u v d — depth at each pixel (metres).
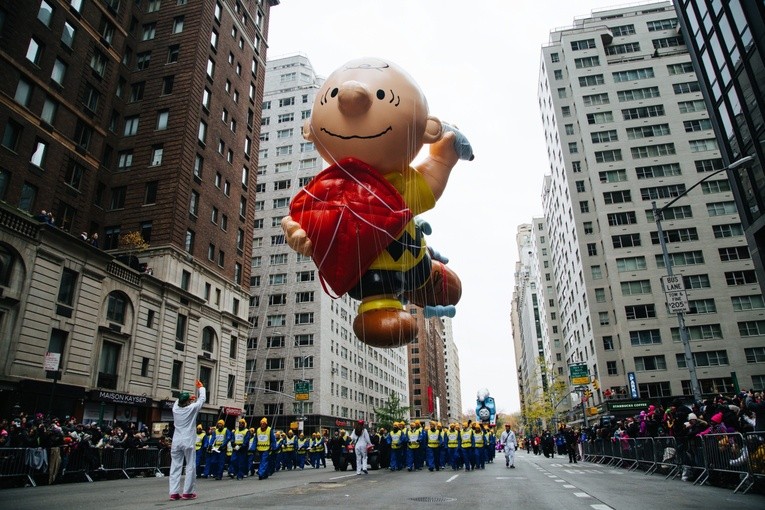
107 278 27.30
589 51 64.88
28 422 16.27
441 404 159.38
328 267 8.15
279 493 10.80
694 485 11.85
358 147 8.02
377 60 8.49
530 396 122.12
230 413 37.72
